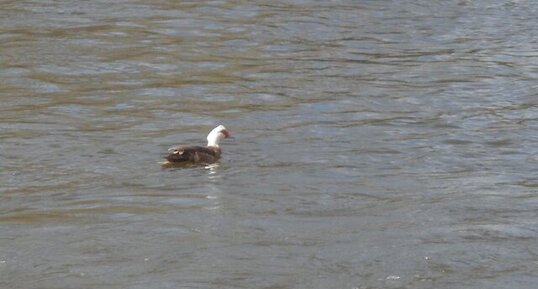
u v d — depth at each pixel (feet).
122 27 89.25
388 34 91.40
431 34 92.07
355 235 42.93
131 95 68.49
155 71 75.10
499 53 84.38
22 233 42.83
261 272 38.78
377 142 59.00
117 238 42.27
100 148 56.65
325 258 40.22
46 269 38.93
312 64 78.84
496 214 45.91
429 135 60.54
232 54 81.30
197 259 40.01
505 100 69.31
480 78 75.36
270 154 55.98
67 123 61.67
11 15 93.09
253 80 73.31
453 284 38.01
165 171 52.39
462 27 95.71
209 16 94.73
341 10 100.58
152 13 95.25
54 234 42.70
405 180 51.67
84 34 86.17
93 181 50.72
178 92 69.46
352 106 66.95
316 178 51.70
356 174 52.65
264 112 65.05
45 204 46.91
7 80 71.61
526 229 43.78
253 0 102.83
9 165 53.36
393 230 43.60
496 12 103.40
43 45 81.87
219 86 71.26
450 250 41.27
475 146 58.54
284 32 90.07
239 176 51.67
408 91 71.20
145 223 44.16
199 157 53.83
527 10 104.99
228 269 39.01
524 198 48.44
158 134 59.77
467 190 49.88
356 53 83.41
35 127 60.59
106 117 63.16
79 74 73.77
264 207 46.75
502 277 38.73
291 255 40.50
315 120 63.46
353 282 37.96
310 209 46.62
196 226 43.88
